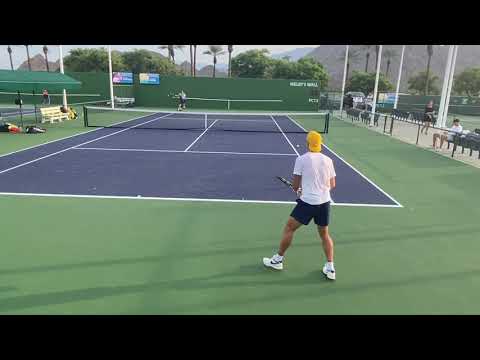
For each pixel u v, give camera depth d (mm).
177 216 6938
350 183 9688
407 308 4219
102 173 10055
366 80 57438
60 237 5902
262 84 36375
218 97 36562
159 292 4426
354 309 4176
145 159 12070
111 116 26844
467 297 4461
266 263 5078
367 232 6414
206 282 4672
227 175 10227
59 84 18875
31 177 9453
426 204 8039
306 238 6070
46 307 4086
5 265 4988
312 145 4730
